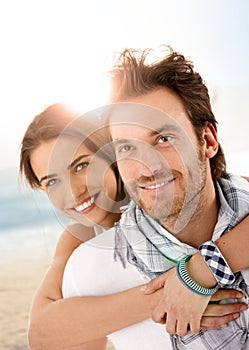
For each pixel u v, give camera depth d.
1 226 8.66
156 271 1.29
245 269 1.25
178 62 1.28
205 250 1.22
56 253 1.54
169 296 1.23
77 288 1.36
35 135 1.38
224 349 1.28
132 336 1.34
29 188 1.48
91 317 1.29
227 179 1.39
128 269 1.32
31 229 8.56
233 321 1.28
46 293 1.48
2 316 5.30
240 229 1.25
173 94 1.25
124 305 1.27
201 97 1.29
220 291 1.25
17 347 4.57
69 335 1.32
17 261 7.43
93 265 1.33
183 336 1.27
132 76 1.23
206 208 1.28
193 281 1.21
